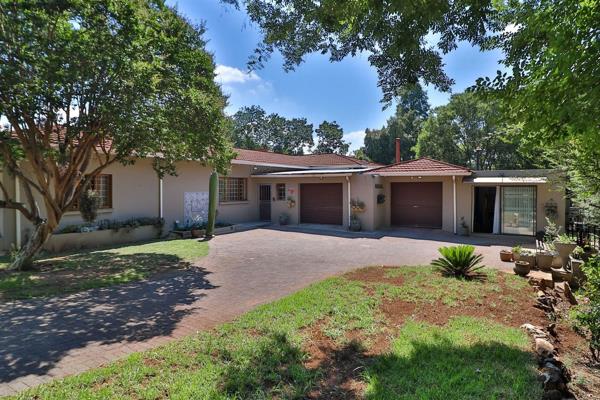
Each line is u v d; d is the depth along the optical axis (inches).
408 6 134.9
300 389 134.0
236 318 211.5
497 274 319.9
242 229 679.7
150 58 334.3
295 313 216.7
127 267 355.9
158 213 599.5
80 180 386.9
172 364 153.5
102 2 294.7
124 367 150.8
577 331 198.8
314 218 741.3
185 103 380.8
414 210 704.4
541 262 329.1
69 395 128.9
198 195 668.1
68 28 308.0
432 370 146.7
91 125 346.3
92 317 217.3
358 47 207.3
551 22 113.0
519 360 155.6
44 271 339.0
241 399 126.4
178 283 297.1
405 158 1587.1
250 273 333.7
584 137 118.7
